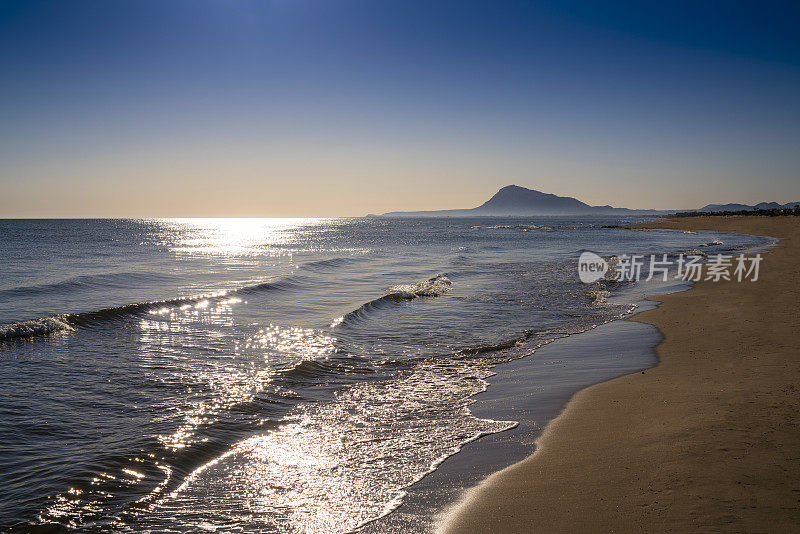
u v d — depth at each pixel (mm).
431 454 5574
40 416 6645
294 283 20453
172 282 21266
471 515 4215
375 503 4543
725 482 4363
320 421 6641
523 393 7660
